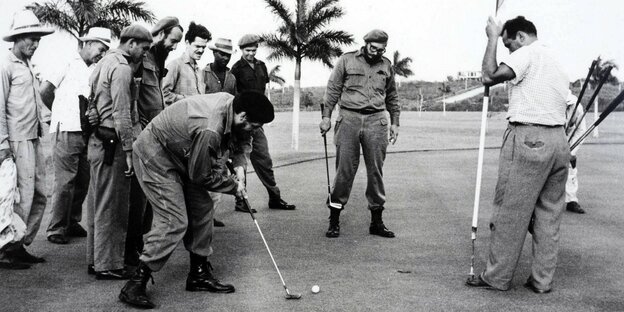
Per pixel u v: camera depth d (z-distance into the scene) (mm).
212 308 4395
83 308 4367
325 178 11141
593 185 10461
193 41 6938
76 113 6172
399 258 5766
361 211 8102
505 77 4750
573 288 4902
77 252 5906
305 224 7254
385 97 6867
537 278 4816
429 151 16484
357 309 4375
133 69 5215
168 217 4488
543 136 4668
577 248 6148
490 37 4859
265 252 5965
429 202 8758
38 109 5738
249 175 11281
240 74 8227
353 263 5586
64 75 6277
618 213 7984
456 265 5543
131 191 5344
